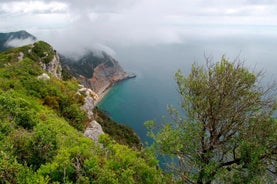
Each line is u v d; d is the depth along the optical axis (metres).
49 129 16.41
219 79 13.41
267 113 13.02
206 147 13.80
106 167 12.50
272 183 12.26
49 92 42.69
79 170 11.89
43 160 13.39
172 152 13.90
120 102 197.62
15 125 18.53
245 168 13.08
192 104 14.01
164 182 13.59
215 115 13.17
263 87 13.34
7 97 21.80
